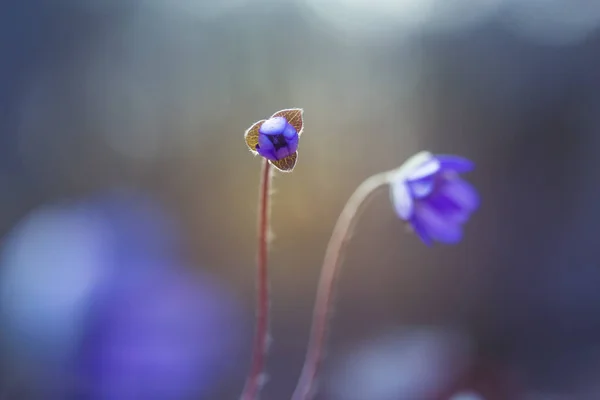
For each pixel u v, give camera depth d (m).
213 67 1.10
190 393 0.54
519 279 1.01
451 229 0.32
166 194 1.04
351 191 1.03
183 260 0.89
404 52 1.13
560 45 1.10
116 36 1.09
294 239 0.99
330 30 1.11
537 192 1.05
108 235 0.58
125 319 0.51
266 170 0.27
